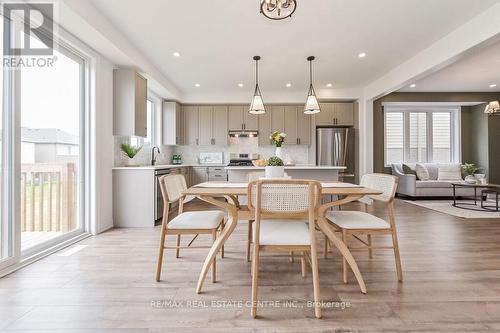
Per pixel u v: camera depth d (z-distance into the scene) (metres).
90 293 1.74
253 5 2.61
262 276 2.01
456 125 6.91
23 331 1.36
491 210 4.54
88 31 2.67
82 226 3.12
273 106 6.15
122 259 2.36
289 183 1.53
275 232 1.71
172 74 4.74
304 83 5.34
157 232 3.28
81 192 3.12
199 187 2.17
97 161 3.20
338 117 6.02
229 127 6.18
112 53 3.23
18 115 2.15
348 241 2.87
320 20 2.89
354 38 3.34
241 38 3.32
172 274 2.04
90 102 3.14
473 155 6.83
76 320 1.44
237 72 4.64
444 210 4.57
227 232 1.87
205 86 5.52
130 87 3.60
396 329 1.37
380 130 6.40
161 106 5.74
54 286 1.83
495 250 2.58
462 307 1.57
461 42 3.07
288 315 1.50
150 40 3.36
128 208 3.60
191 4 2.58
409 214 4.25
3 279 1.94
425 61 3.71
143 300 1.66
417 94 6.32
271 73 4.70
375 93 5.25
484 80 5.36
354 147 5.89
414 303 1.62
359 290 1.79
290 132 6.12
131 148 3.88
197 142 6.20
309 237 1.63
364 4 2.60
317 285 1.50
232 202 2.38
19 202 2.17
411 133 6.96
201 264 2.25
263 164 3.24
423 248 2.64
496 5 2.64
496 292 1.75
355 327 1.39
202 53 3.78
